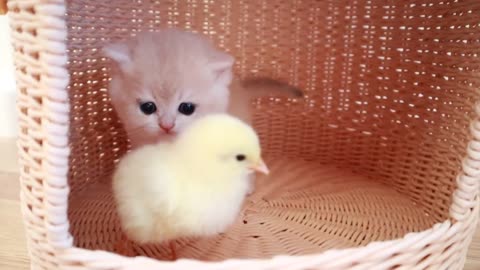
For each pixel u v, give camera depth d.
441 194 0.28
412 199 0.31
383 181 0.33
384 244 0.20
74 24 0.29
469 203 0.23
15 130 0.50
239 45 0.36
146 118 0.26
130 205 0.22
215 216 0.22
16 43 0.18
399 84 0.32
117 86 0.27
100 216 0.28
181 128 0.25
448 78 0.27
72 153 0.30
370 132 0.34
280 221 0.28
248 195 0.31
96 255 0.19
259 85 0.34
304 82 0.36
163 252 0.25
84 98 0.30
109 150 0.33
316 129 0.36
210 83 0.26
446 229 0.22
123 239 0.26
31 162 0.19
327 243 0.26
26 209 0.21
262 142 0.37
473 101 0.24
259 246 0.26
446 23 0.28
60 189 0.18
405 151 0.32
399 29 0.31
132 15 0.33
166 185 0.21
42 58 0.17
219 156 0.21
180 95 0.25
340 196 0.31
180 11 0.35
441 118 0.28
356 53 0.34
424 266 0.22
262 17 0.36
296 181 0.33
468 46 0.25
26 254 0.32
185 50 0.26
